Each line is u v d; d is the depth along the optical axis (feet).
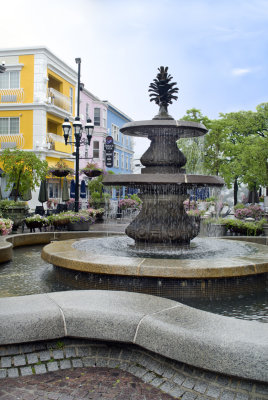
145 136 25.99
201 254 22.04
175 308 11.12
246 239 32.09
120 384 9.73
